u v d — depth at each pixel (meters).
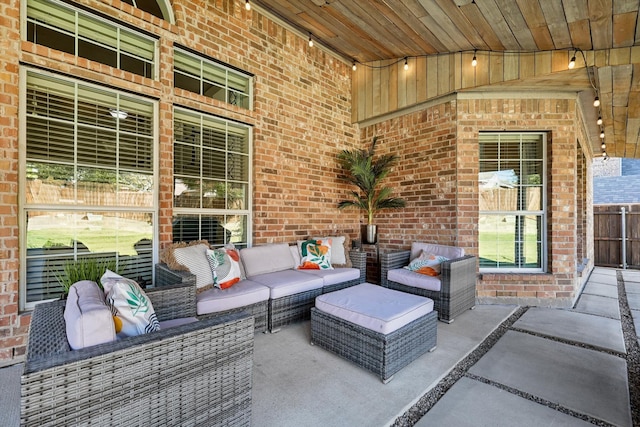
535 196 4.03
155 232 3.07
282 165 4.08
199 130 3.43
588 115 4.57
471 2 2.75
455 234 3.98
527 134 4.04
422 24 3.32
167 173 3.09
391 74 4.59
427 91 4.20
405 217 4.54
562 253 3.81
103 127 2.79
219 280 2.84
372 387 2.02
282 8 3.60
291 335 2.85
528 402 1.86
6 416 1.72
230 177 3.69
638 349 2.59
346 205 4.66
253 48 3.77
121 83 2.80
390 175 4.71
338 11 3.39
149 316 1.55
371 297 2.61
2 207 2.26
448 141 4.08
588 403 1.85
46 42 2.51
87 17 2.71
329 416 1.73
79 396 1.07
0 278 2.26
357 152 4.72
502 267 4.07
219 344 1.43
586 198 5.71
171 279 2.60
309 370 2.23
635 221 6.61
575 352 2.53
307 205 4.38
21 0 2.38
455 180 4.00
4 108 2.27
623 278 5.62
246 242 3.84
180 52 3.26
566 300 3.79
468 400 1.88
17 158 2.33
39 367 1.01
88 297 1.38
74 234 2.66
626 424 1.67
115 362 1.14
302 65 4.33
